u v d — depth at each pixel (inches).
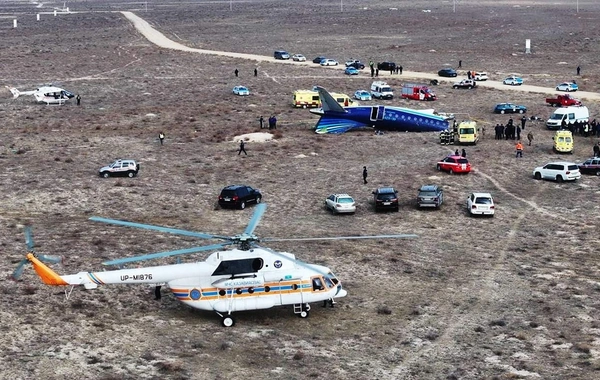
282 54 6973.4
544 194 2859.3
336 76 6048.2
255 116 4616.1
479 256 2151.8
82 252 2127.2
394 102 4972.9
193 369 1448.1
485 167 3270.2
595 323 1674.5
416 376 1438.2
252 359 1497.3
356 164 3356.3
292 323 1678.2
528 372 1445.6
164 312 1726.1
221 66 6599.4
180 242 2249.0
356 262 2080.5
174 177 3127.5
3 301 1750.7
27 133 4104.3
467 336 1616.6
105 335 1589.6
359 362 1493.6
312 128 4234.7
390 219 2546.8
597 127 3929.6
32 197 2795.3
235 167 3316.9
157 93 5442.9
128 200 2775.6
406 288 1898.4
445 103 4938.5
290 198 2824.8
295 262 1695.4
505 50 7475.4
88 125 4345.5
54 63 6879.9
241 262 1659.7
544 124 4252.0
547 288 1889.8
